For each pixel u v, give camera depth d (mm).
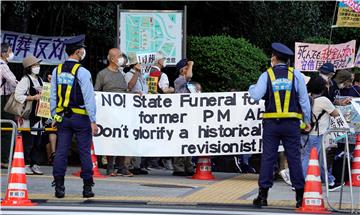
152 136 12906
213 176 13203
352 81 13125
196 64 18656
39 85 12516
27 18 17203
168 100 12891
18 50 16078
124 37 15820
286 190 11570
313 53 13172
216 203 9648
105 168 14531
